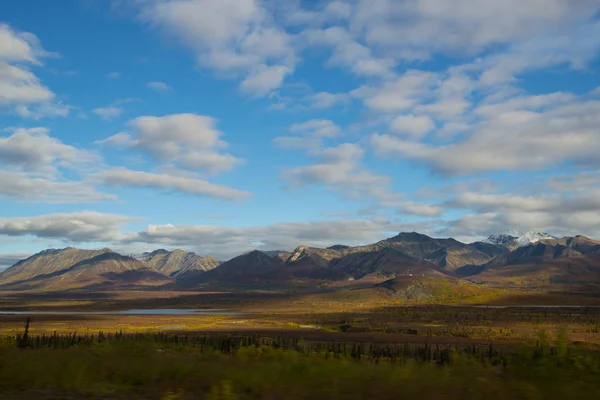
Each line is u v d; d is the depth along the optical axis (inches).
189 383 523.2
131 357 657.0
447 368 549.3
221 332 6127.0
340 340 5029.5
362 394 459.2
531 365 521.3
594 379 493.0
